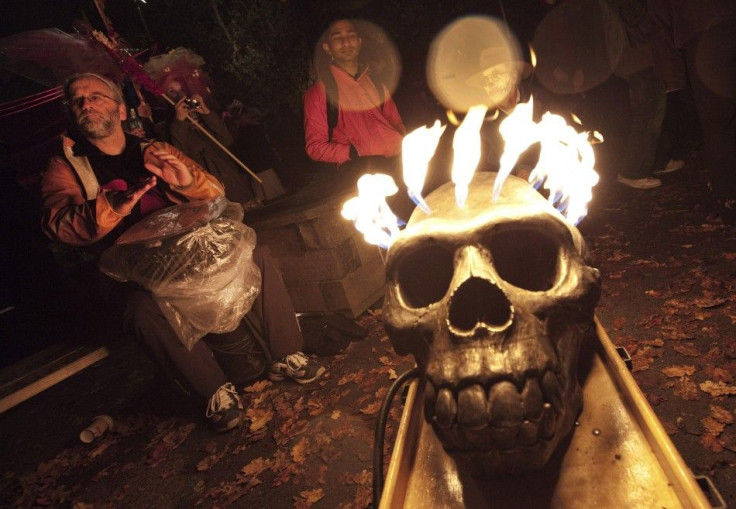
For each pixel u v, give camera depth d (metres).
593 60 4.77
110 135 2.99
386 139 4.09
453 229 1.20
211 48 9.92
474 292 1.23
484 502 1.12
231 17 9.57
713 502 1.06
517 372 0.98
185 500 2.87
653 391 2.53
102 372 4.94
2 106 4.77
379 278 4.32
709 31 3.19
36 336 5.88
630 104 4.84
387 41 6.61
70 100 2.92
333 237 3.89
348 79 3.98
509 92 3.16
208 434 3.35
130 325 3.19
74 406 4.44
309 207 3.86
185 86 5.07
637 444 1.14
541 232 1.18
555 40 4.70
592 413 1.24
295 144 9.49
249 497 2.72
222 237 3.12
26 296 6.48
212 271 3.07
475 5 6.30
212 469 3.03
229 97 9.45
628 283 3.51
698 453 2.13
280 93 9.85
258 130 6.33
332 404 3.20
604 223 4.57
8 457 3.99
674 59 3.73
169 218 3.02
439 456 1.27
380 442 1.47
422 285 1.41
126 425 3.81
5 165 6.36
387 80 6.34
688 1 3.21
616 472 1.10
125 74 4.27
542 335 1.05
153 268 3.00
